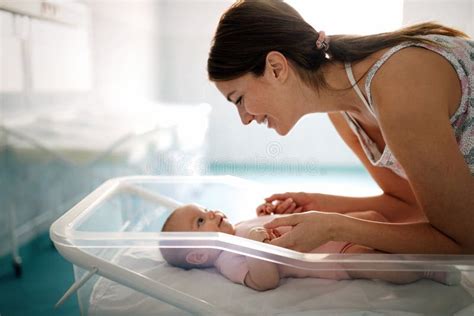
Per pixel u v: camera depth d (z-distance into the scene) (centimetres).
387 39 86
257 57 88
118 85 271
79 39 241
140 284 84
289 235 88
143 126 201
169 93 273
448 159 76
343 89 89
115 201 132
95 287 97
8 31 180
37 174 197
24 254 179
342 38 89
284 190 140
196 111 230
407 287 92
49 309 135
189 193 146
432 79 79
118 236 86
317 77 88
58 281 155
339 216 88
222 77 92
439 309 87
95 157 181
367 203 123
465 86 82
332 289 94
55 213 204
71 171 201
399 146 79
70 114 214
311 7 143
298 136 297
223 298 92
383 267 84
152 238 86
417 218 120
